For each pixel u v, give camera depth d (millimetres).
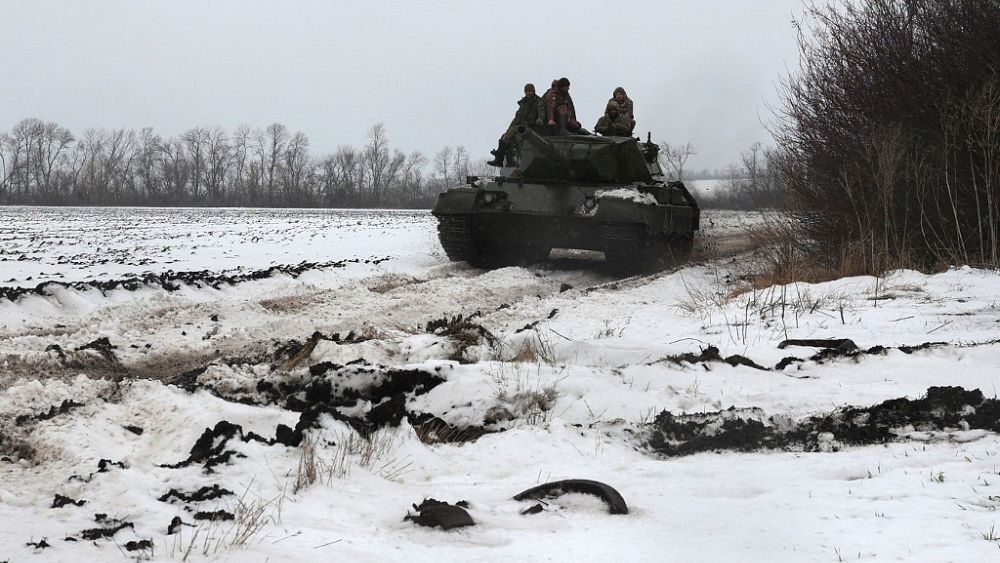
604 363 8477
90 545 3520
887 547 3600
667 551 3717
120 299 13211
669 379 7395
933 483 4613
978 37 14711
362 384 7023
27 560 3303
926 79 15070
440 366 7141
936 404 6137
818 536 3807
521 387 6793
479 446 5602
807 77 16688
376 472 4973
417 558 3627
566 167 17672
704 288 15195
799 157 16781
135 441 5738
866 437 5836
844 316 10977
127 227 35094
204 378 7703
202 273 16438
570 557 3672
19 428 5680
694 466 5242
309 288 15672
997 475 4719
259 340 9984
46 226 34719
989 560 3373
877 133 15266
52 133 97188
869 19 16062
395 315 12125
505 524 4145
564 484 4512
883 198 14758
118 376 8219
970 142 13992
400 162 96000
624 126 19734
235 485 4484
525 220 17656
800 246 16547
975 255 14523
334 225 39062
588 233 17391
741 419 6023
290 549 3590
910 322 10391
